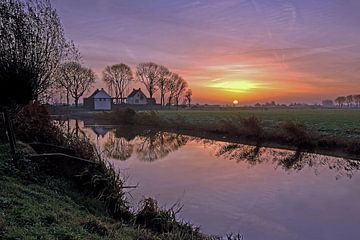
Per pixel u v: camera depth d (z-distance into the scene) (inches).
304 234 386.0
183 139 1393.9
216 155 976.9
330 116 2276.1
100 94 3806.6
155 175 669.9
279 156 975.6
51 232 206.8
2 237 178.7
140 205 376.2
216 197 523.8
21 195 260.4
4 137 443.8
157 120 1952.5
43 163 358.9
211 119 1966.0
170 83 4136.3
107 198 346.0
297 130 1151.0
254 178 673.6
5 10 359.6
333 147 1045.8
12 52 346.6
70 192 333.4
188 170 737.0
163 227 326.6
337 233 390.3
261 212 458.0
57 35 455.5
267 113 2783.0
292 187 605.3
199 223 405.4
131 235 270.4
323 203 507.5
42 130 508.1
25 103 362.9
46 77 419.5
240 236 371.2
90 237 221.1
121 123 2192.4
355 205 498.3
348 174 732.7
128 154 954.1
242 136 1365.7
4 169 316.8
